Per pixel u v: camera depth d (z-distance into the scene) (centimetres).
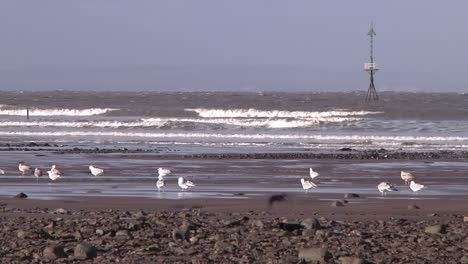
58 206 5234
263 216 4694
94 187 6562
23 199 5622
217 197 5831
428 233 3988
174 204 5375
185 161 9138
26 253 3331
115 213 4806
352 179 7362
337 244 3619
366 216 4750
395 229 4131
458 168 8481
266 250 3447
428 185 6881
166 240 3722
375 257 3338
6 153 10300
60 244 3534
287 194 6031
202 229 4034
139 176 7488
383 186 6059
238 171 8031
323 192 6219
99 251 3412
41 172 7369
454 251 3491
